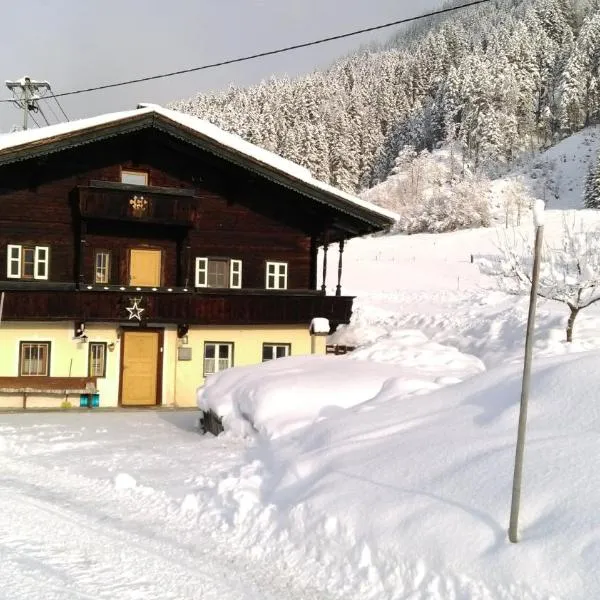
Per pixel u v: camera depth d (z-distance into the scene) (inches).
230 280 815.7
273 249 836.6
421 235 2982.3
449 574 192.2
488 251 2359.7
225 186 816.9
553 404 259.3
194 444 442.0
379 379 415.8
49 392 697.6
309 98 5032.0
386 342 582.2
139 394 755.4
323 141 4261.8
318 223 852.0
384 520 224.4
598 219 2694.4
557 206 3747.5
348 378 415.5
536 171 4229.8
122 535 261.6
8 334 703.1
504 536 195.5
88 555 239.3
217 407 458.3
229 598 203.3
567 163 4296.3
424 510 220.2
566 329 836.0
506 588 178.7
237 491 293.0
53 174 741.3
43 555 238.2
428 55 5964.6
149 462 388.2
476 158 4379.9
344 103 5467.5
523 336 885.8
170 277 786.8
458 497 221.3
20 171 726.5
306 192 786.8
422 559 201.8
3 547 245.3
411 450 266.4
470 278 1854.1
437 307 1316.4
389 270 2015.3
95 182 721.0
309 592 206.7
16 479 351.9
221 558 237.0
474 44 6156.5
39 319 698.2
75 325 725.9
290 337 816.3
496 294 1295.5
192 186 802.8
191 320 758.5
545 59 5359.3
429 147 4746.6
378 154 4963.1
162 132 757.3
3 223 720.3
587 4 6117.1
